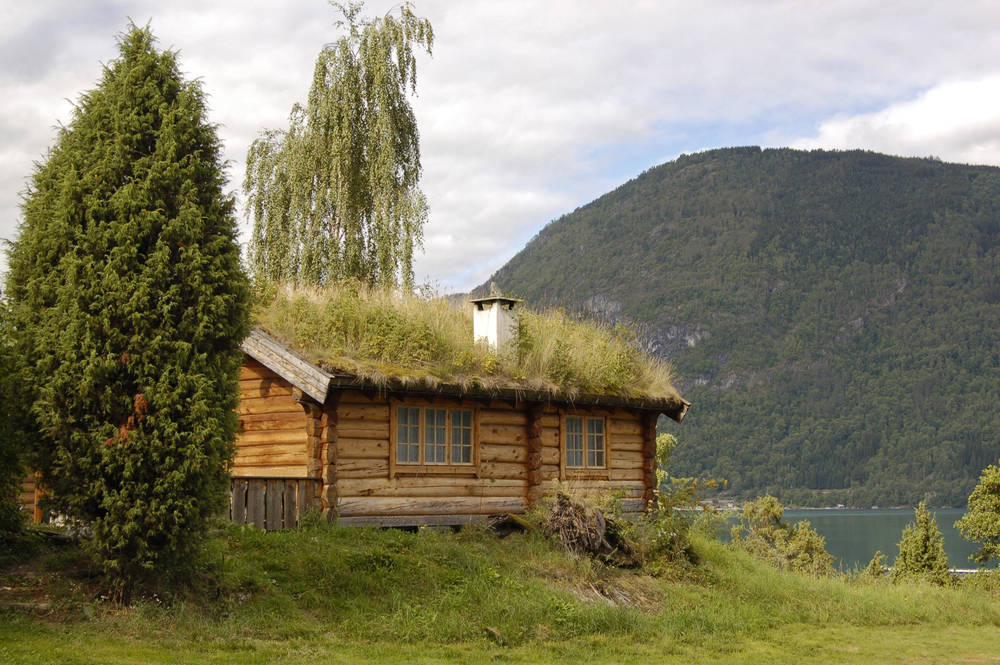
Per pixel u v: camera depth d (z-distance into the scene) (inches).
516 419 785.6
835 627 697.6
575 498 724.7
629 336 906.7
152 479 478.9
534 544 700.7
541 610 575.8
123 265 484.4
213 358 504.4
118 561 474.6
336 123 1199.6
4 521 503.5
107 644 418.6
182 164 509.4
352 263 1177.4
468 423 761.0
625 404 827.4
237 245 525.7
